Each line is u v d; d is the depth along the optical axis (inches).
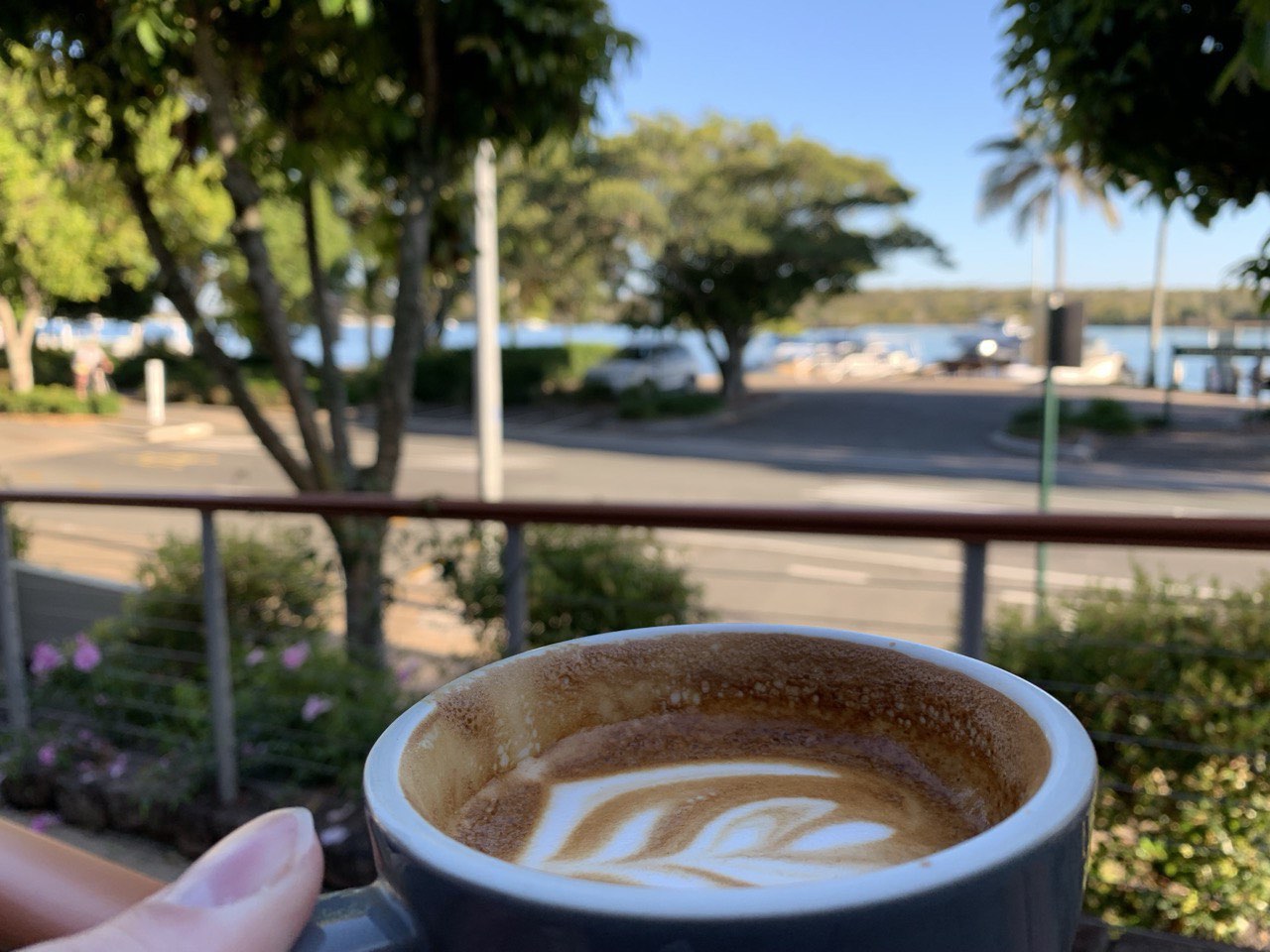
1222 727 108.3
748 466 682.8
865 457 738.2
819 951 7.8
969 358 1610.5
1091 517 78.7
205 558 124.1
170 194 161.6
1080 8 91.7
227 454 705.0
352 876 109.2
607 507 97.0
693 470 659.4
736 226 962.1
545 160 164.9
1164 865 109.0
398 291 160.1
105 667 154.7
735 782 15.0
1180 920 107.9
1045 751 12.0
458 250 172.7
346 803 121.3
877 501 537.3
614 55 149.6
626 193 915.4
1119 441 818.2
